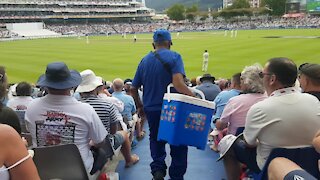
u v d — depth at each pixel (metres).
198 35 72.62
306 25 93.00
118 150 5.08
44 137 3.89
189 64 26.17
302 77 4.34
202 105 4.08
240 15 125.38
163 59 4.42
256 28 100.12
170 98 4.12
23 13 118.62
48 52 41.62
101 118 4.86
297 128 3.36
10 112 3.04
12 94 8.34
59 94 3.86
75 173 3.52
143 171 5.42
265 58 27.52
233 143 4.19
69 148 3.49
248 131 3.59
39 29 109.12
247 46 38.72
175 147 4.47
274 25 102.50
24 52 42.72
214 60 27.70
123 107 6.20
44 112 3.86
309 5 109.62
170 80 4.47
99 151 4.37
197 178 5.11
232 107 4.85
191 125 4.09
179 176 4.59
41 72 24.47
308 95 3.55
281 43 40.53
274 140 3.42
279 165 3.17
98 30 121.19
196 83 10.15
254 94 4.80
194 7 142.38
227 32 78.94
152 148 4.75
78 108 3.88
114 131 5.15
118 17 141.75
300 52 30.05
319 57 26.25
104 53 37.88
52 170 3.47
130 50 41.12
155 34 4.70
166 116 4.17
